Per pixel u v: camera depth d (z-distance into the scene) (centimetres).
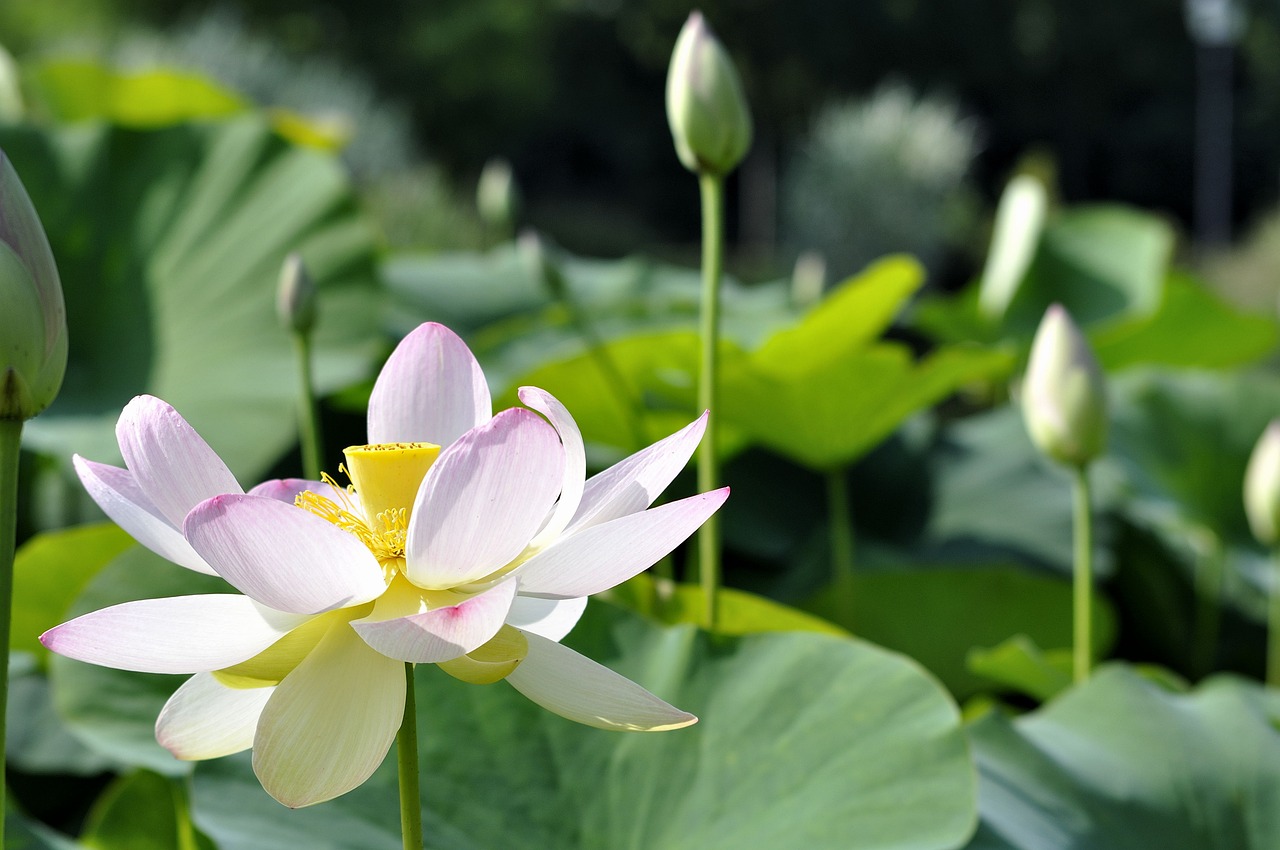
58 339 166
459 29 1975
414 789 165
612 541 162
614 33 2523
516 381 230
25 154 271
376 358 242
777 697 189
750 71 2497
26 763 209
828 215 1542
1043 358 210
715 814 185
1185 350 383
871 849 181
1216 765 197
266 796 185
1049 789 193
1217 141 2758
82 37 1113
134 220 268
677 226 2588
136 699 198
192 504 164
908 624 242
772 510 282
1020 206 392
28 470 252
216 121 277
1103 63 2633
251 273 255
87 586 199
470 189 2047
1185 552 286
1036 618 242
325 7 1917
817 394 228
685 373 232
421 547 162
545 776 186
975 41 2509
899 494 299
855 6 2438
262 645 163
